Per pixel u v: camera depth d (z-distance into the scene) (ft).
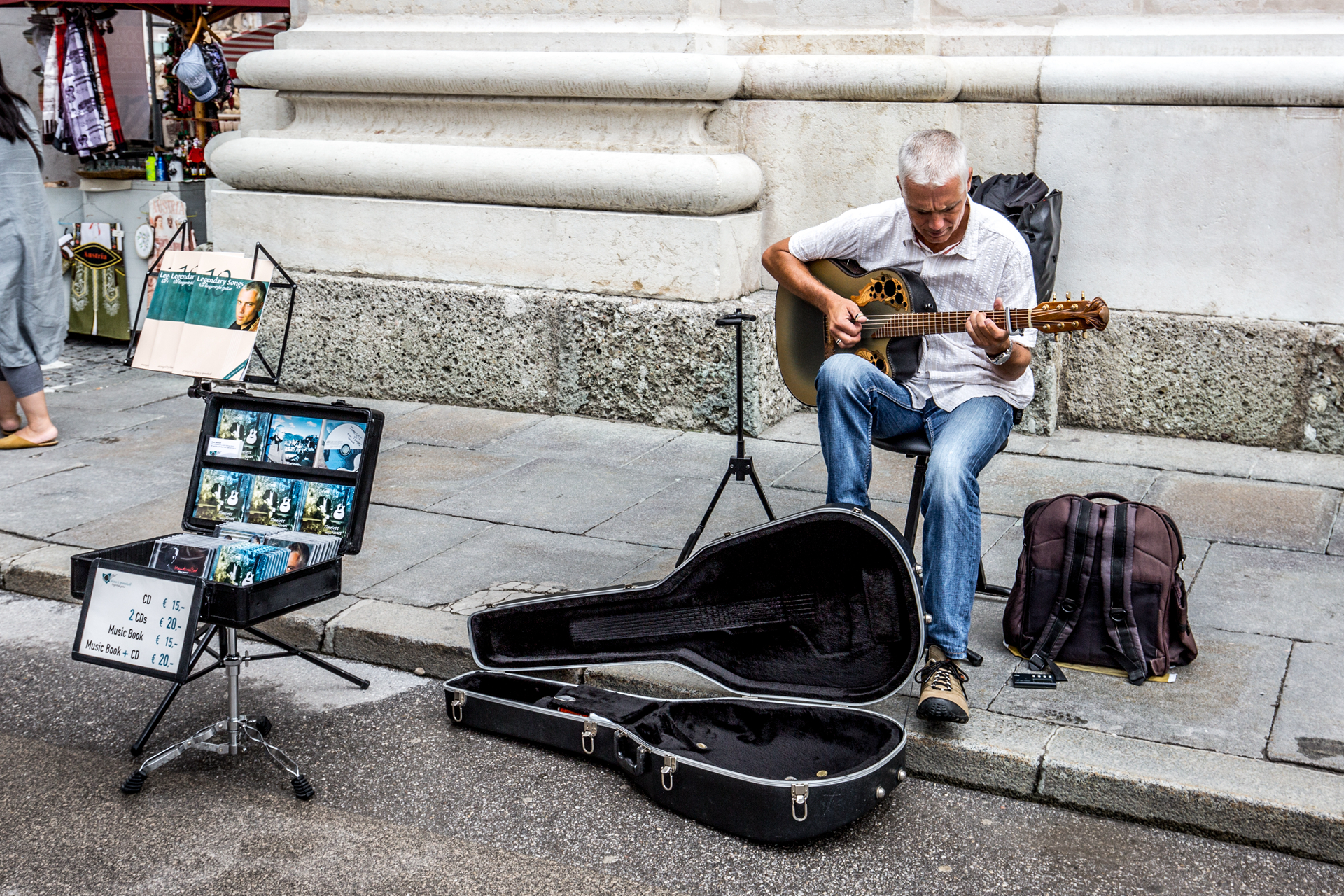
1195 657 11.20
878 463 17.46
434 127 20.54
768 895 8.74
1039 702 10.66
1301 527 14.55
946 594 10.57
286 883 8.86
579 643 11.51
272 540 10.75
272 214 21.48
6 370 18.16
